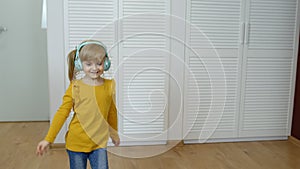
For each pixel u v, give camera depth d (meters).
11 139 2.44
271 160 2.12
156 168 1.95
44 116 3.01
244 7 2.30
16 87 2.94
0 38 2.84
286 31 2.40
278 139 2.57
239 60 2.37
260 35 2.36
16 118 2.98
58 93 2.18
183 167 1.97
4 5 2.81
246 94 2.43
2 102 2.94
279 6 2.35
